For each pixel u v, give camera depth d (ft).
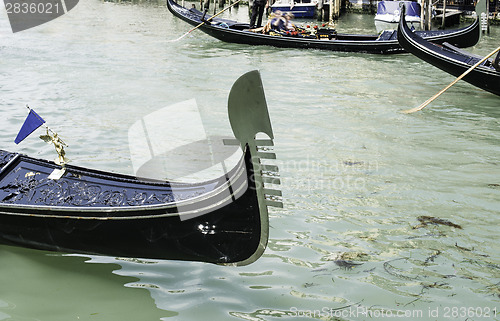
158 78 31.78
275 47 43.83
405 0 53.42
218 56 39.99
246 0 83.41
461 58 29.91
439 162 19.43
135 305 11.04
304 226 14.43
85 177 12.76
